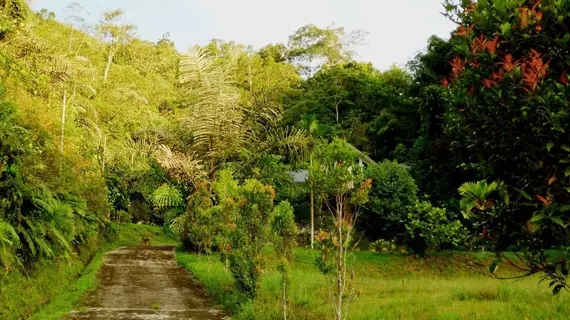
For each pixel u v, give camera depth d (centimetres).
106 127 3066
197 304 1016
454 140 308
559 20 261
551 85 256
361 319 761
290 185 2278
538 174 267
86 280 1234
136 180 3180
